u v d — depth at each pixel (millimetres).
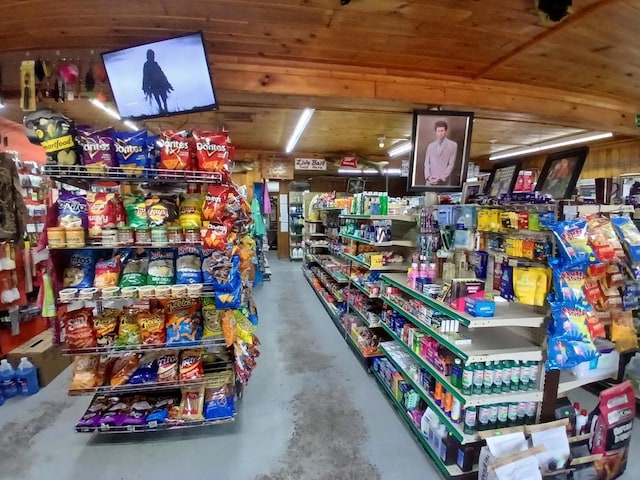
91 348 2141
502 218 1966
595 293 1802
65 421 2566
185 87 2432
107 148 2064
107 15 2242
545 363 1853
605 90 3855
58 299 2088
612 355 2033
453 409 1949
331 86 3096
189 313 2336
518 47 2732
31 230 3689
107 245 2061
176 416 2303
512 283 1885
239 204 2506
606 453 1921
